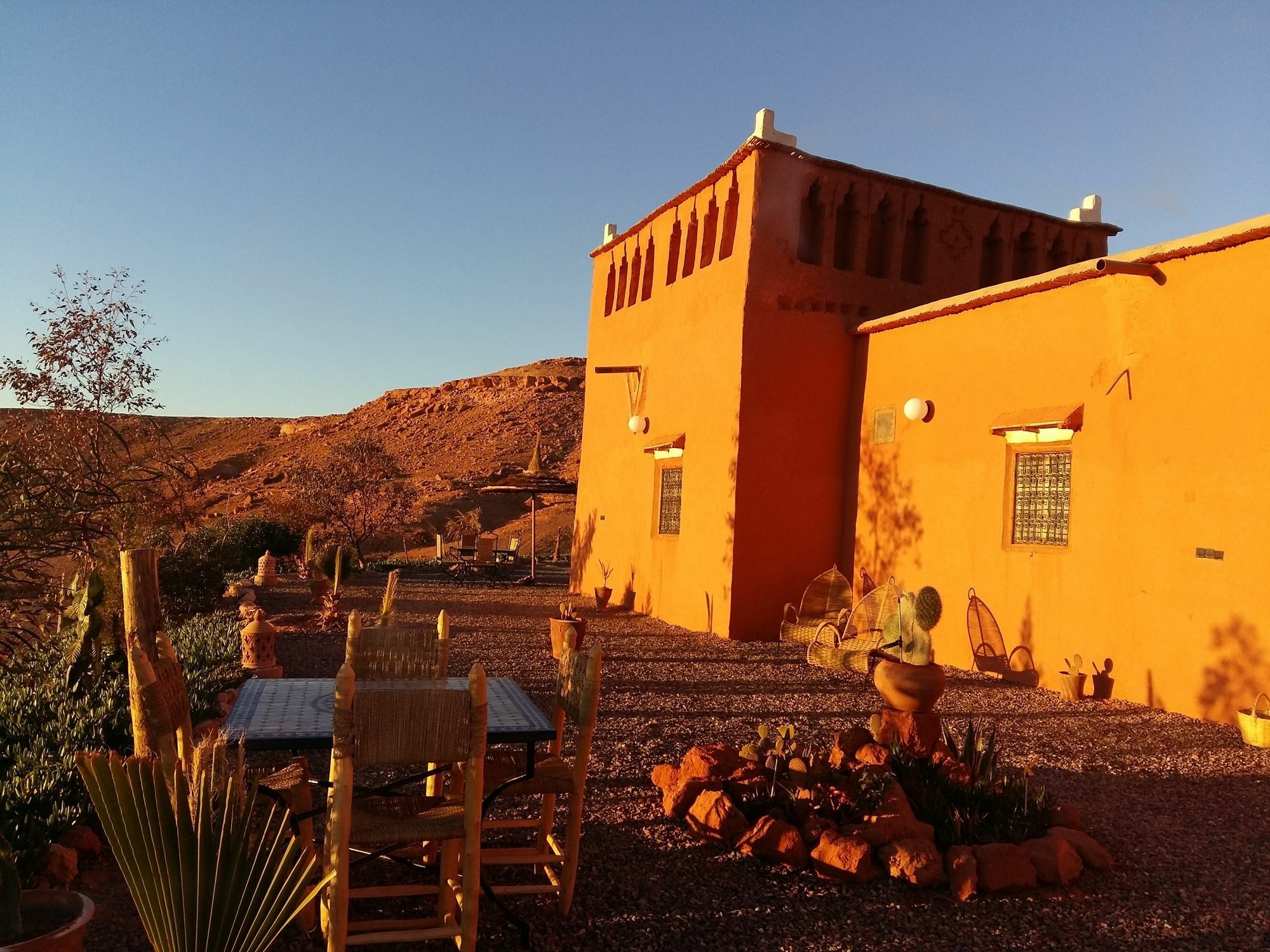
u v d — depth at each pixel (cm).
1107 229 1464
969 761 551
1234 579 814
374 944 368
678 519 1494
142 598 518
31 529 502
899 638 691
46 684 657
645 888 432
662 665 1065
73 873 408
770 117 1291
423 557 3662
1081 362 979
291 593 1814
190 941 272
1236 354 823
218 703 723
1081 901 432
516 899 418
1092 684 938
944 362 1170
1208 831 541
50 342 1079
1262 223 783
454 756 329
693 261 1488
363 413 9519
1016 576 1041
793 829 468
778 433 1298
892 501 1242
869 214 1345
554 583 2295
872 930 397
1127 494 919
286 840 382
